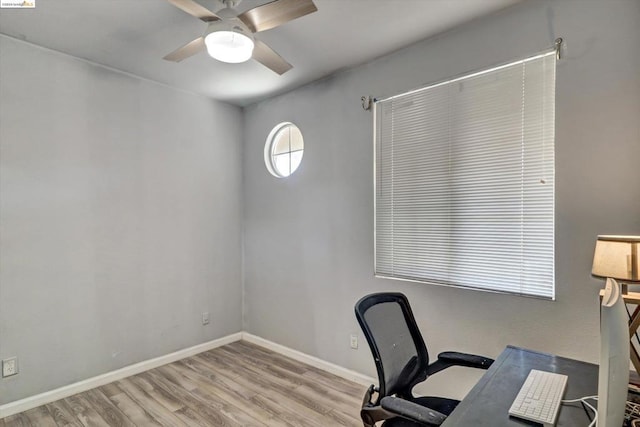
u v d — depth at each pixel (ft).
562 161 6.24
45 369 8.19
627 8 5.67
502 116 6.97
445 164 7.77
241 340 12.45
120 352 9.48
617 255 4.29
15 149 7.82
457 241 7.58
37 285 8.11
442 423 3.56
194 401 8.23
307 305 10.55
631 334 4.37
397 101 8.58
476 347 7.26
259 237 12.05
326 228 10.06
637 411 3.62
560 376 4.42
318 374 9.74
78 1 6.42
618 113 5.74
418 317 8.13
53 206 8.36
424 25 7.38
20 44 7.88
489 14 7.01
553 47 6.32
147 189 10.08
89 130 8.94
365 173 9.16
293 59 8.87
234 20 5.85
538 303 6.52
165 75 9.81
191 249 11.13
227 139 12.19
